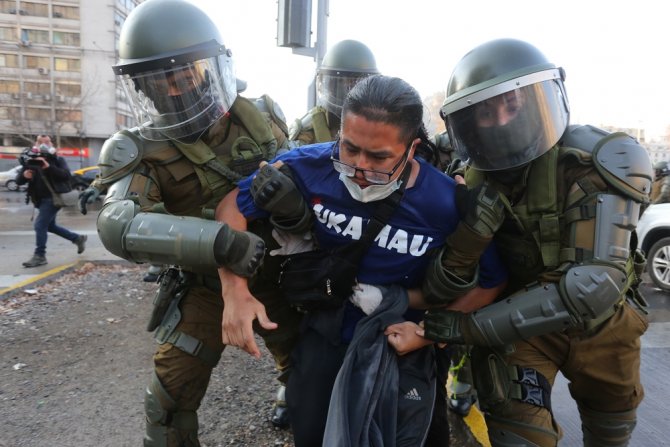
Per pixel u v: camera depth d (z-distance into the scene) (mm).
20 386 3053
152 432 1849
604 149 1395
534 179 1461
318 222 1453
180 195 1814
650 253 5867
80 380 3145
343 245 1432
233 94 1802
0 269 6000
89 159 47000
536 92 1386
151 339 3834
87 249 7348
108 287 5273
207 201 1824
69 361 3424
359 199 1363
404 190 1379
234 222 1531
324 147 1506
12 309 4484
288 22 4801
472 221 1334
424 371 1444
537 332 1379
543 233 1441
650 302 5262
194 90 1663
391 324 1425
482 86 1382
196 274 1844
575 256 1390
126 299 4855
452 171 1764
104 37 46375
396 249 1417
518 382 1517
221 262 1378
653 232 5906
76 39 46062
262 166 1445
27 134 45219
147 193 1706
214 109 1714
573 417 2775
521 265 1548
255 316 1422
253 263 1410
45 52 45844
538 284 1438
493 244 1553
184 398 1845
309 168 1449
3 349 3604
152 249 1416
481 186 1378
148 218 1456
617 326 1560
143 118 1720
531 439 1462
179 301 1868
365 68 3213
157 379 1820
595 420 1743
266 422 2654
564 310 1354
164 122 1690
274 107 2178
